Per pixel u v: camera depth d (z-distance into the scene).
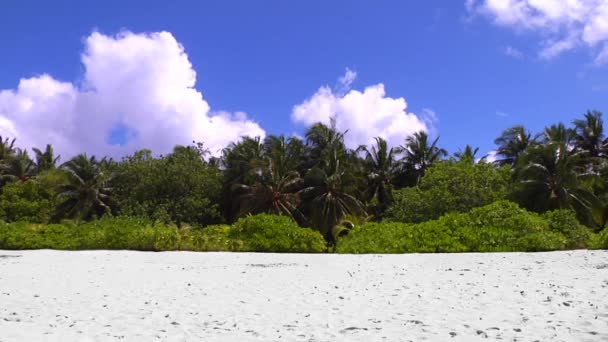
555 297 8.34
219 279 12.31
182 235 25.44
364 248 22.69
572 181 35.59
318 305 8.45
